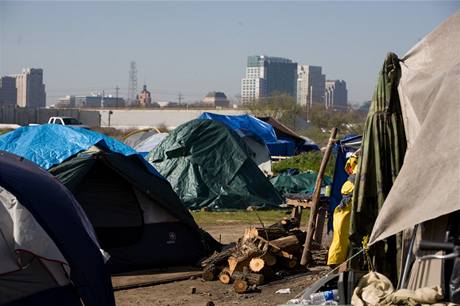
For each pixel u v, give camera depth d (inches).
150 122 3341.5
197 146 837.8
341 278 259.3
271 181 941.2
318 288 278.2
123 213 485.7
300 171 1026.1
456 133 268.2
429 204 259.4
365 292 245.3
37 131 525.7
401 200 268.1
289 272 464.8
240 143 853.8
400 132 333.7
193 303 402.3
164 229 497.7
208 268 458.9
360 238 335.6
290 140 1369.3
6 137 531.5
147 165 505.4
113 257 477.4
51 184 321.1
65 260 301.9
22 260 299.1
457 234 251.3
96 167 482.3
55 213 307.7
